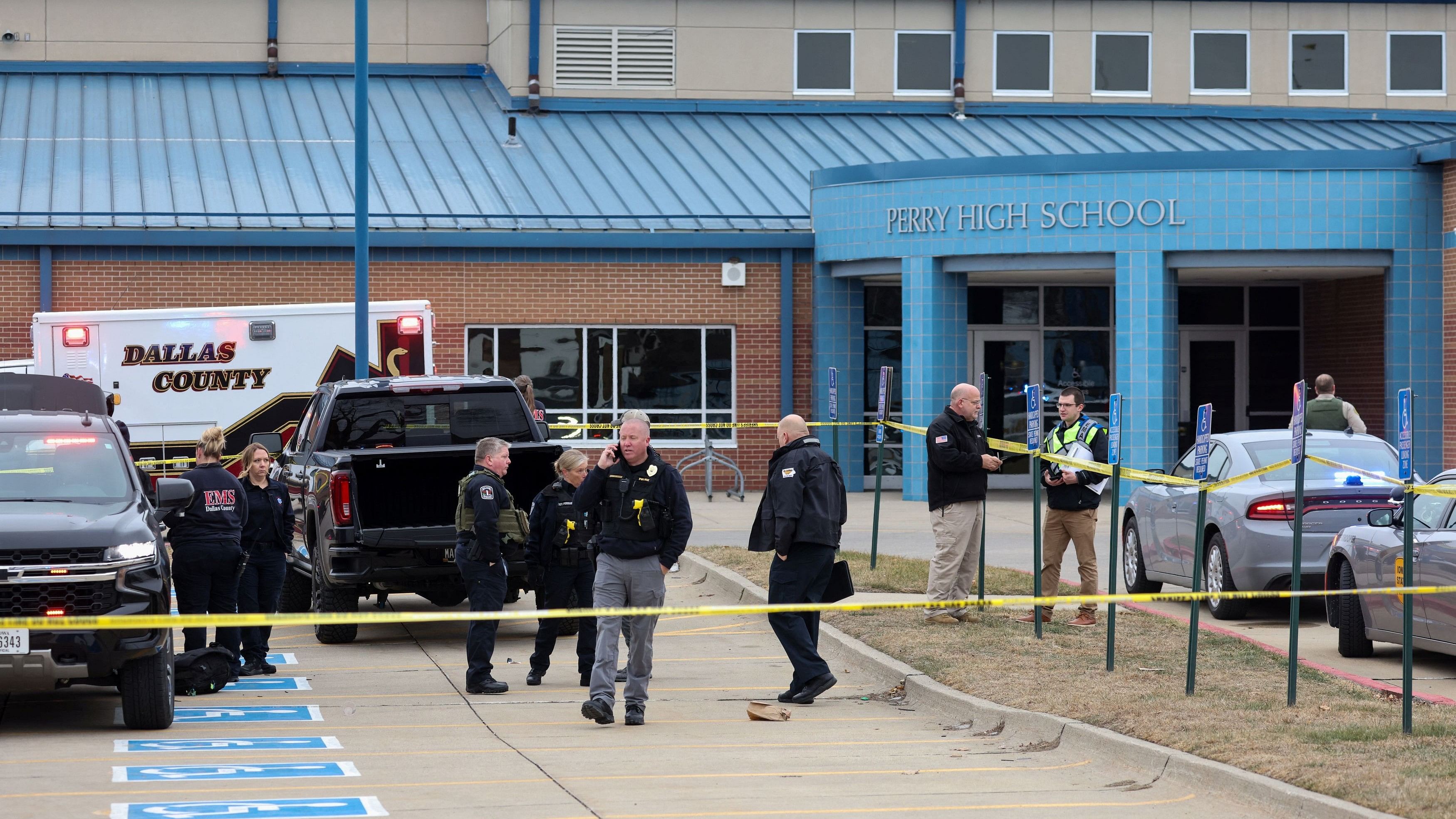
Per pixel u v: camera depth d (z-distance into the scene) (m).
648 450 12.99
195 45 43.81
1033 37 44.03
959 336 32.38
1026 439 37.19
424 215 34.28
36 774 10.62
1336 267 31.12
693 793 10.27
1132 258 30.64
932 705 13.66
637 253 34.72
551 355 34.66
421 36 45.44
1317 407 24.75
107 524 12.12
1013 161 31.34
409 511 16.92
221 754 11.46
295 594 18.78
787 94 43.62
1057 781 10.78
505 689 14.35
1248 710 12.14
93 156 36.50
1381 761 10.18
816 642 14.70
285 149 38.16
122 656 11.78
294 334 25.98
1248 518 17.17
